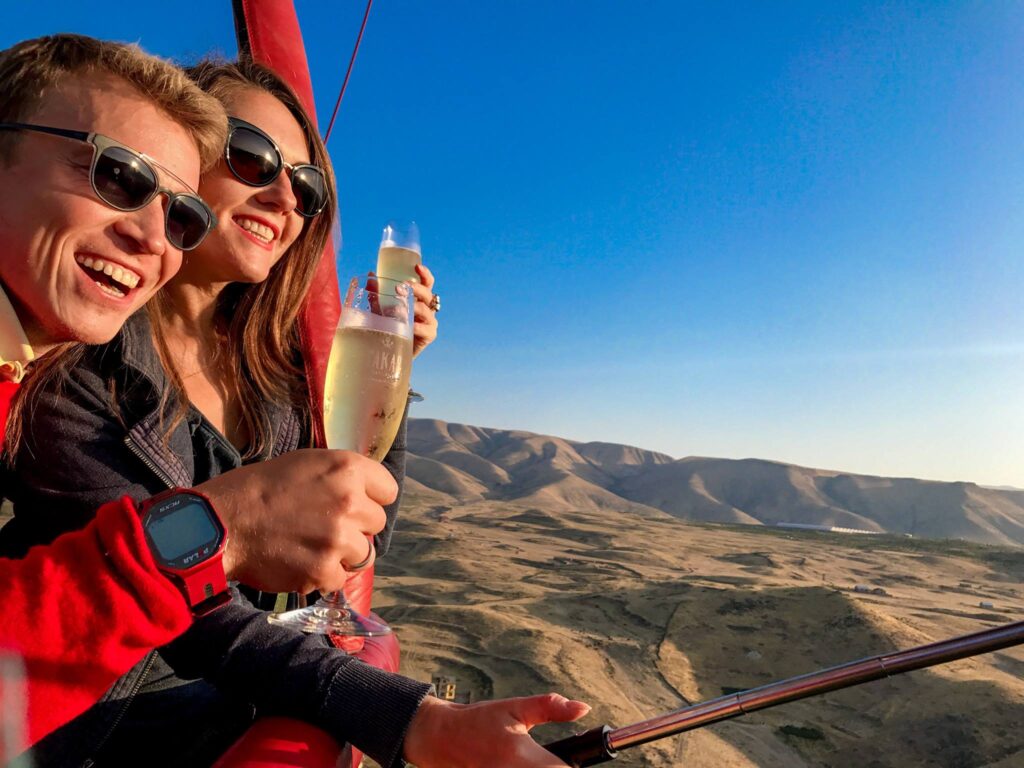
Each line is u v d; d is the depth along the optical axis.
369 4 2.46
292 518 1.01
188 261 1.81
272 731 1.25
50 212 1.03
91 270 1.08
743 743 37.47
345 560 1.05
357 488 1.04
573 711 1.26
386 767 1.26
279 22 2.39
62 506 1.43
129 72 1.13
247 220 1.76
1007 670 45.94
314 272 2.09
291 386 2.19
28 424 1.40
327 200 2.05
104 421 1.47
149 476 1.52
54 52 1.08
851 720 41.28
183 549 0.90
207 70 1.87
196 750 1.61
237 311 2.03
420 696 1.30
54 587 0.83
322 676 1.31
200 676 1.45
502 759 1.18
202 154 1.26
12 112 1.06
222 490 1.03
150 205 1.08
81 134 1.03
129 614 0.84
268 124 1.82
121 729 1.55
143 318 1.59
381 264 2.22
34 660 0.81
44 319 1.08
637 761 33.84
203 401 1.94
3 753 0.80
